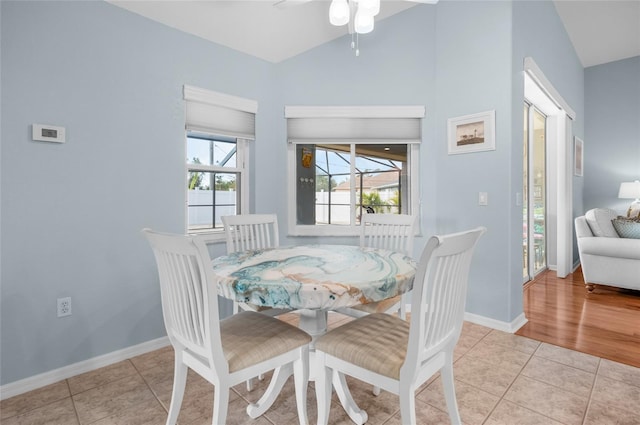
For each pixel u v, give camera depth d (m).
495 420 1.59
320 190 3.42
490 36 2.72
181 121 2.59
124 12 2.27
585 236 3.78
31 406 1.74
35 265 1.94
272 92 3.25
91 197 2.14
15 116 1.85
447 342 1.40
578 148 5.00
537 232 4.57
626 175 5.09
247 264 1.64
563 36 4.12
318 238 3.32
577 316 2.97
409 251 2.35
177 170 2.56
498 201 2.70
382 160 3.37
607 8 3.77
